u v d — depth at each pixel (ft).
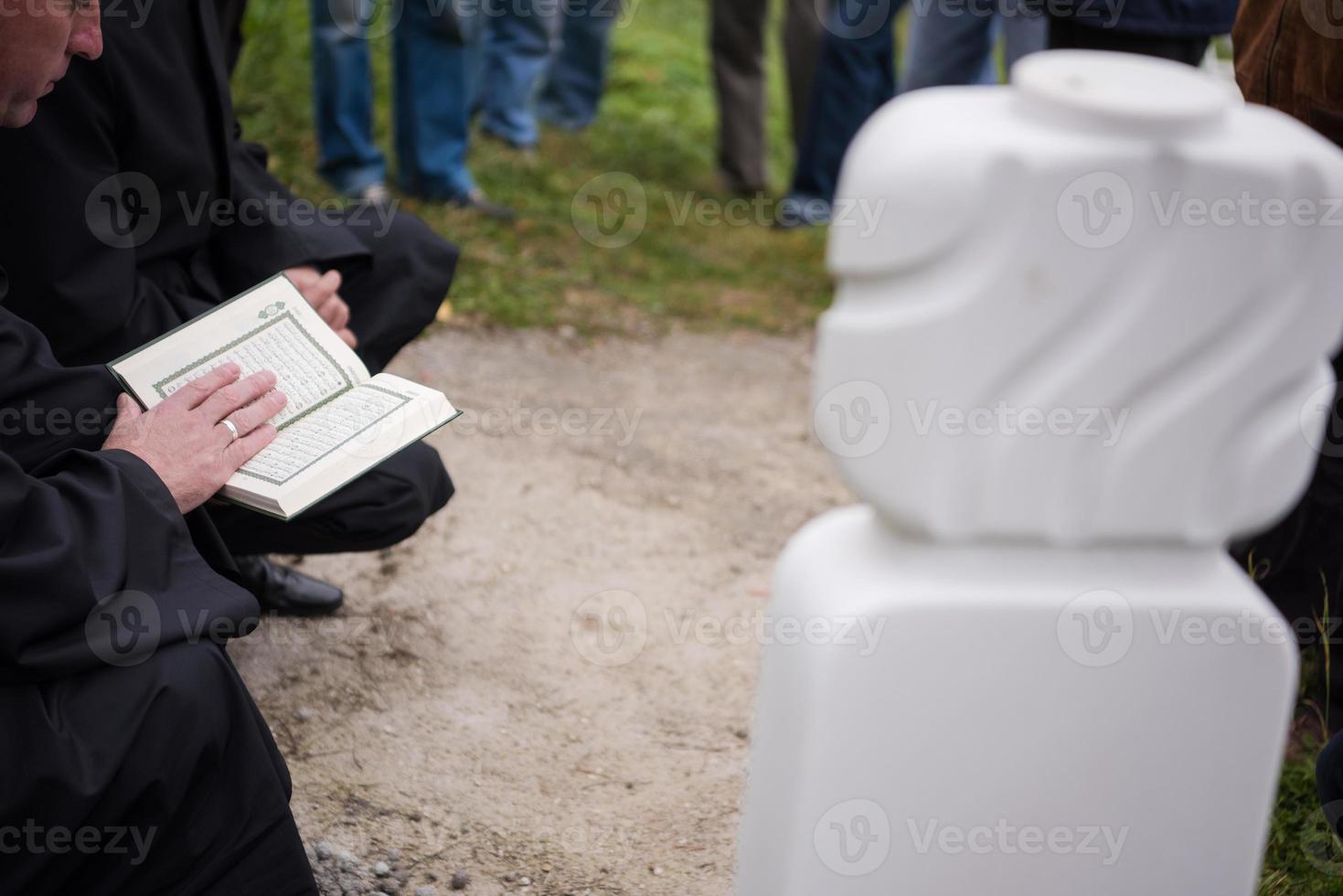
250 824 5.79
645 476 12.23
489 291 15.34
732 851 7.58
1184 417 3.81
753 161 20.49
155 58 7.47
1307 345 3.79
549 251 16.87
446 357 13.83
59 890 5.49
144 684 5.44
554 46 19.58
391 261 9.01
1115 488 3.88
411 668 9.07
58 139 7.06
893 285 3.68
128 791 5.36
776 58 29.99
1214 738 4.21
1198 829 4.34
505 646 9.48
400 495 7.86
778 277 17.72
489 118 19.51
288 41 18.78
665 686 9.25
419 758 8.18
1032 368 3.73
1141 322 3.66
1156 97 3.59
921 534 3.90
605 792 8.08
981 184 3.47
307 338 7.05
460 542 10.70
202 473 6.19
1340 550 8.61
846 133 19.01
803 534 4.43
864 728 4.05
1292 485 4.01
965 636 3.99
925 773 4.15
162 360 6.74
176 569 5.84
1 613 5.20
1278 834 7.49
